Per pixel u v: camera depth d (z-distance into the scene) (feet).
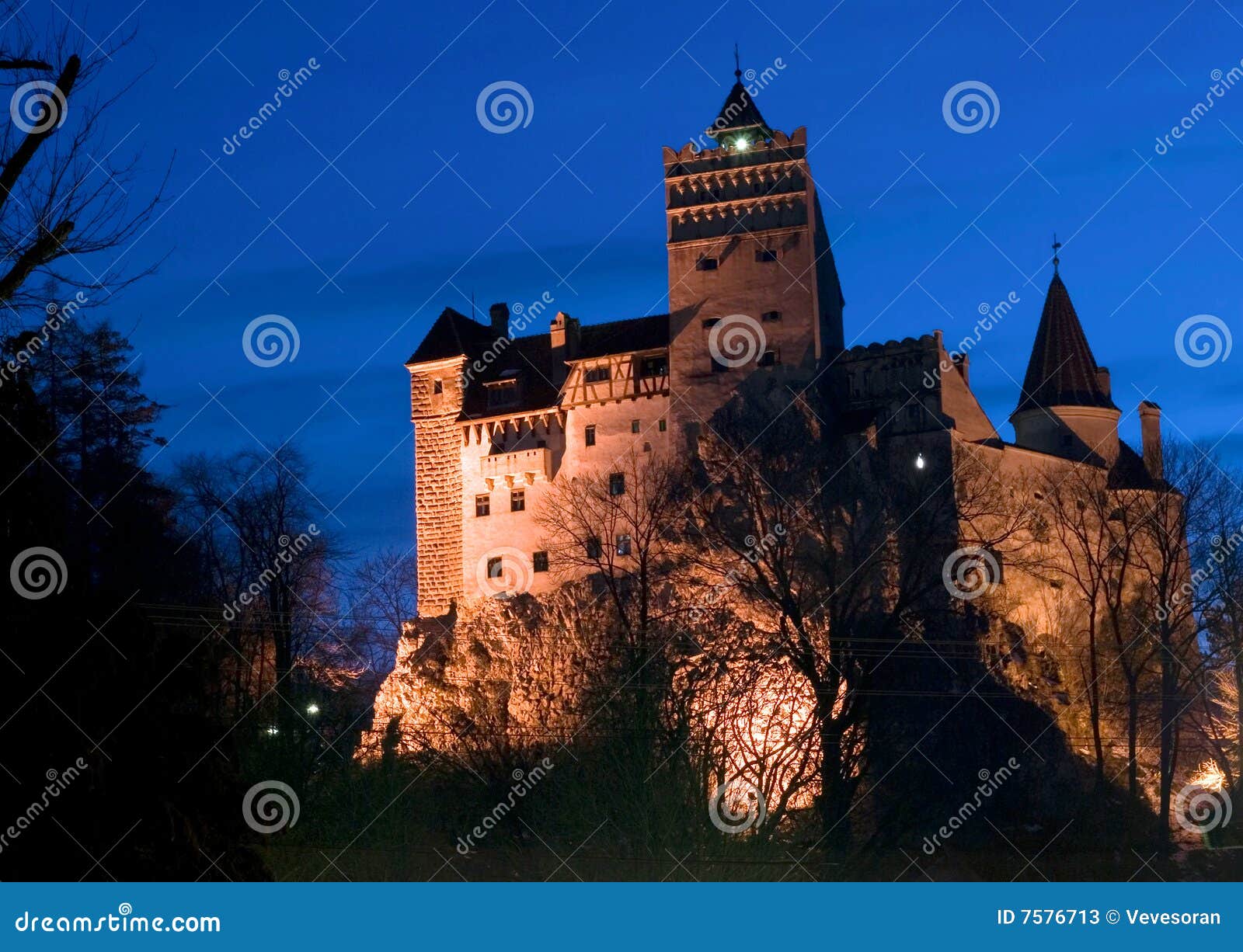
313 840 126.93
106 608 69.72
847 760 164.55
